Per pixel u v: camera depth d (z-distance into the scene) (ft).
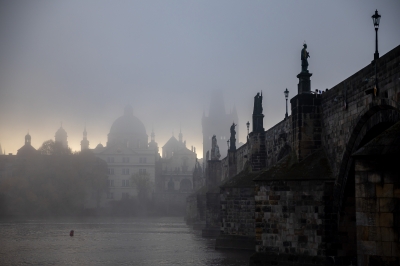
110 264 213.66
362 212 98.48
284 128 224.33
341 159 160.35
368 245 97.76
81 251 267.39
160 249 278.05
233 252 260.42
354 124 148.87
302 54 187.93
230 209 276.00
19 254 251.60
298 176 171.73
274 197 174.60
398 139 98.12
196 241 331.77
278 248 172.45
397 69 120.67
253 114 280.10
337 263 162.81
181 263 216.95
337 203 164.45
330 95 172.55
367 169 98.63
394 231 96.37
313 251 166.30
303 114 182.19
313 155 179.52
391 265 96.17
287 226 171.53
